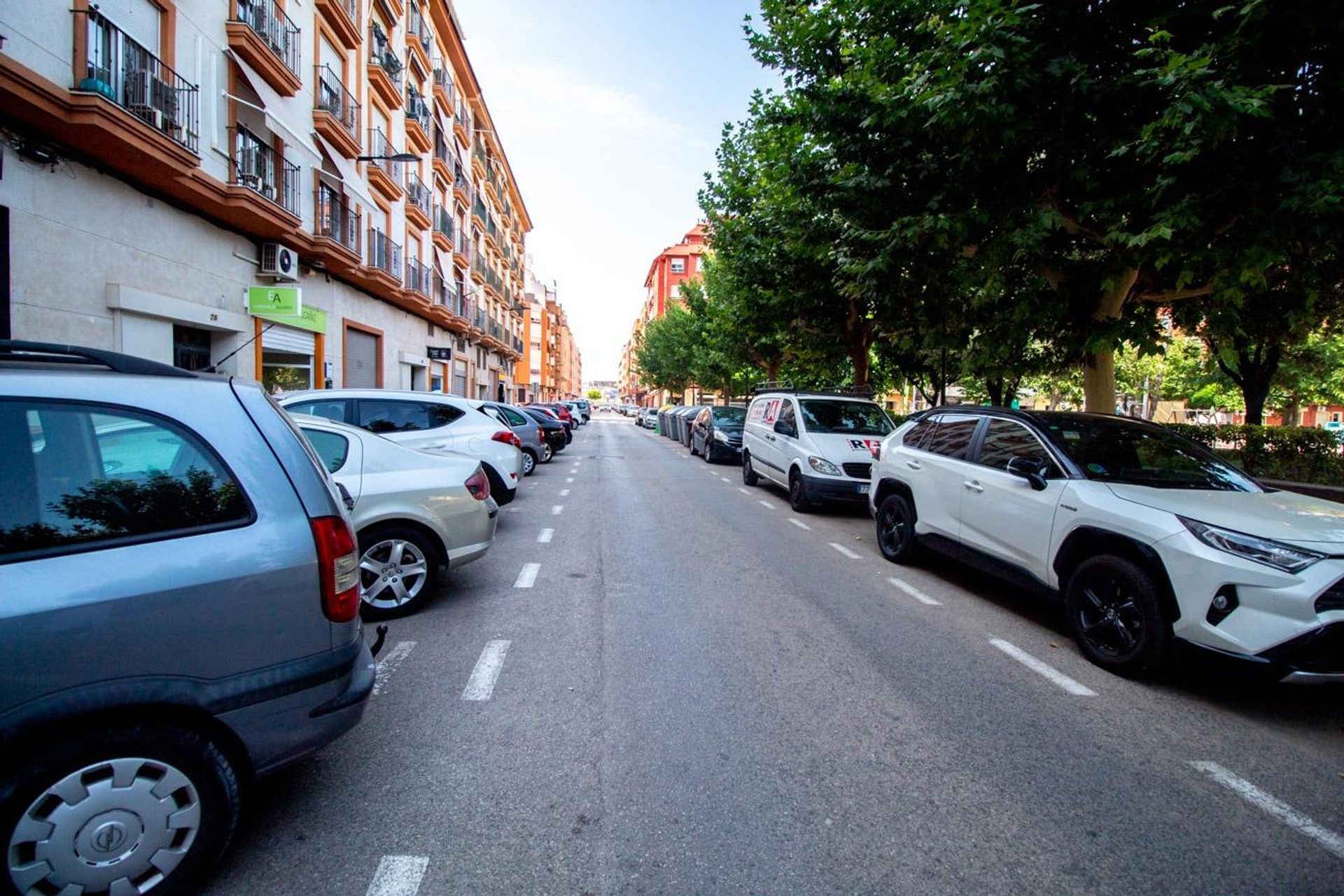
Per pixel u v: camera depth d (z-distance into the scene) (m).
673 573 6.36
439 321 27.25
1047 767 3.00
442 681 3.82
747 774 2.88
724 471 16.97
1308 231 5.57
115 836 1.96
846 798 2.72
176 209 10.72
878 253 7.86
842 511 10.55
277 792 2.70
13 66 7.14
